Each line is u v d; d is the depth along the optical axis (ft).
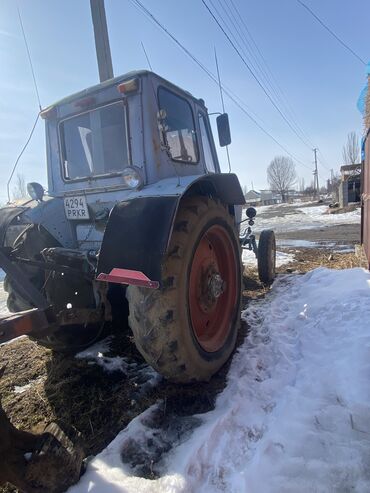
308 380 7.76
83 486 5.60
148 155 8.57
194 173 11.05
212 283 8.70
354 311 10.41
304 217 69.10
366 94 16.21
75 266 8.41
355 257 20.79
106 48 21.75
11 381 9.36
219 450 6.23
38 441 5.41
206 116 13.19
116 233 6.71
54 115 10.30
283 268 21.08
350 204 77.25
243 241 17.29
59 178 10.41
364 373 7.20
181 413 7.43
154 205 6.82
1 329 5.38
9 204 11.43
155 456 6.28
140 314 6.82
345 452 5.66
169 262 6.98
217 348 8.70
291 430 6.28
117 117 9.18
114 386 8.68
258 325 11.96
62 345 9.81
